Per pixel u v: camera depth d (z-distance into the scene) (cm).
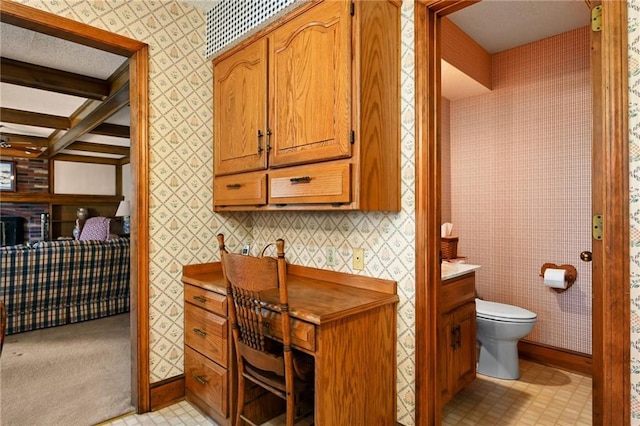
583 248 270
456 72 274
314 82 173
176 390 226
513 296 305
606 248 122
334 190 163
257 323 164
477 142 326
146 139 215
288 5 184
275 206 196
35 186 720
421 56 170
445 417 214
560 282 265
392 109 173
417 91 171
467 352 235
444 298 210
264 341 173
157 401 219
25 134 618
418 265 170
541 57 290
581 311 271
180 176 230
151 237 218
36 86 313
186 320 228
